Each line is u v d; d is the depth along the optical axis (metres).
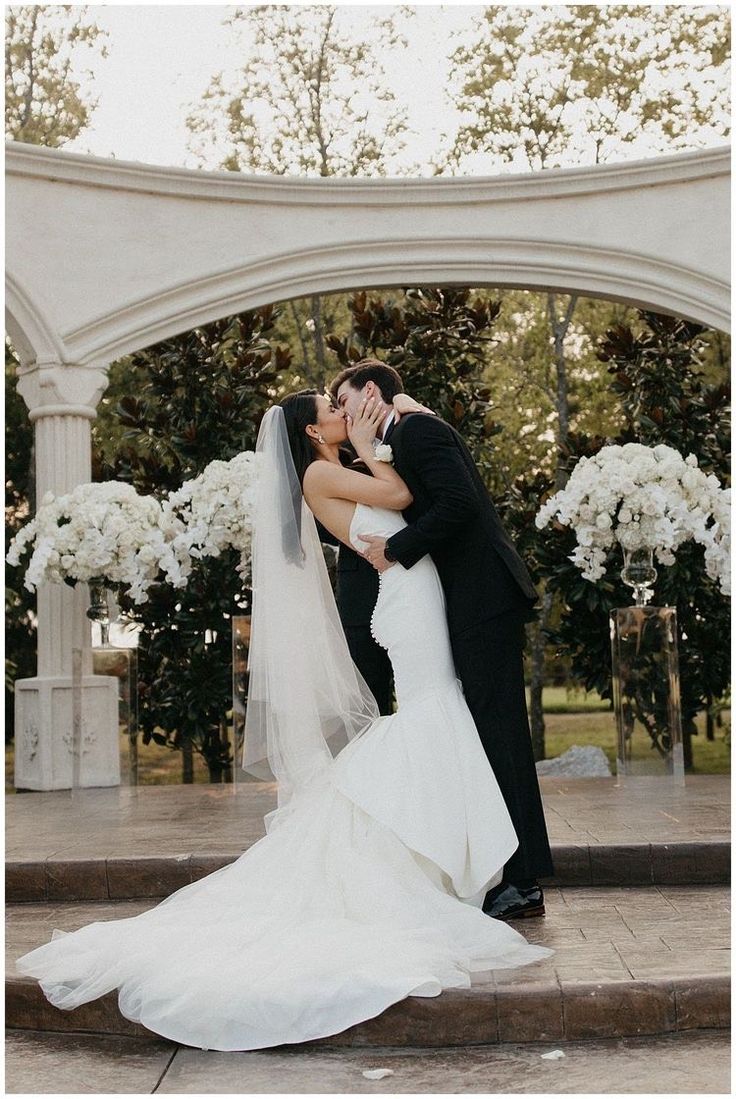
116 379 11.31
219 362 8.27
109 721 5.82
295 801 3.68
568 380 11.51
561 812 5.33
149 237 7.06
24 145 6.73
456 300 8.27
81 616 6.79
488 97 10.68
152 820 5.35
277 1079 2.63
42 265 6.87
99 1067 2.77
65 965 3.14
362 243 7.19
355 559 4.05
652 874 4.36
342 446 4.30
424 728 3.54
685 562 7.05
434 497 3.61
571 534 7.37
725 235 7.16
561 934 3.49
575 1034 2.83
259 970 2.91
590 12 10.48
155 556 5.94
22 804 6.16
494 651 3.65
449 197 7.22
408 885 3.33
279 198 7.15
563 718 15.25
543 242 7.21
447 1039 2.83
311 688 3.78
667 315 7.73
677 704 5.91
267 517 3.84
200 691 7.34
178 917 3.30
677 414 7.88
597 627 7.45
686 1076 2.56
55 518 6.01
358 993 2.85
